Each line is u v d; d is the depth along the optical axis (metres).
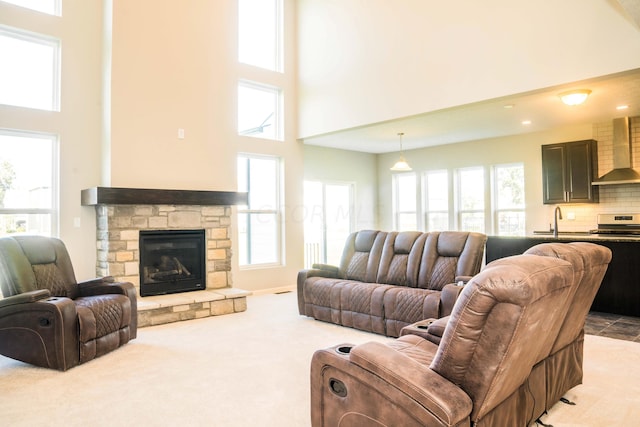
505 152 8.02
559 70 4.10
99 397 2.74
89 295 4.04
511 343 1.57
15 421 2.43
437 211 9.16
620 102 5.61
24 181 4.75
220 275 5.64
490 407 1.70
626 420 2.41
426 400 1.56
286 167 6.84
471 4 4.73
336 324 4.57
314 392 2.01
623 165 6.66
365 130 7.24
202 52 5.66
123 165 4.94
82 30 5.07
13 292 3.48
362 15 5.93
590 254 2.37
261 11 6.72
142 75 5.11
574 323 2.51
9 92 4.66
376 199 9.95
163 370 3.22
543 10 4.20
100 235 4.97
